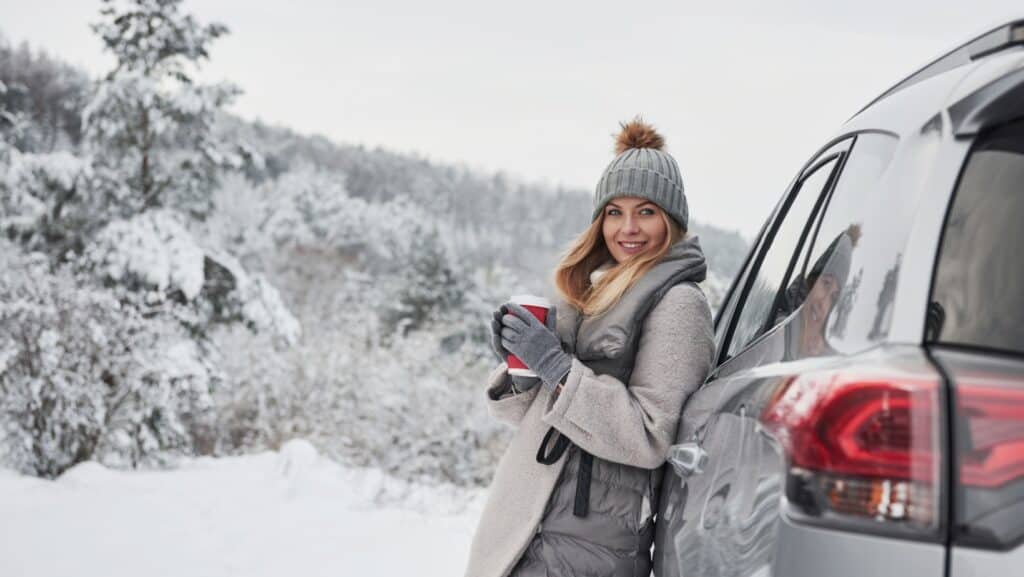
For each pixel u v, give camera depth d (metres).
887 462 1.04
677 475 1.94
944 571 1.01
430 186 107.88
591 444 2.04
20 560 5.02
